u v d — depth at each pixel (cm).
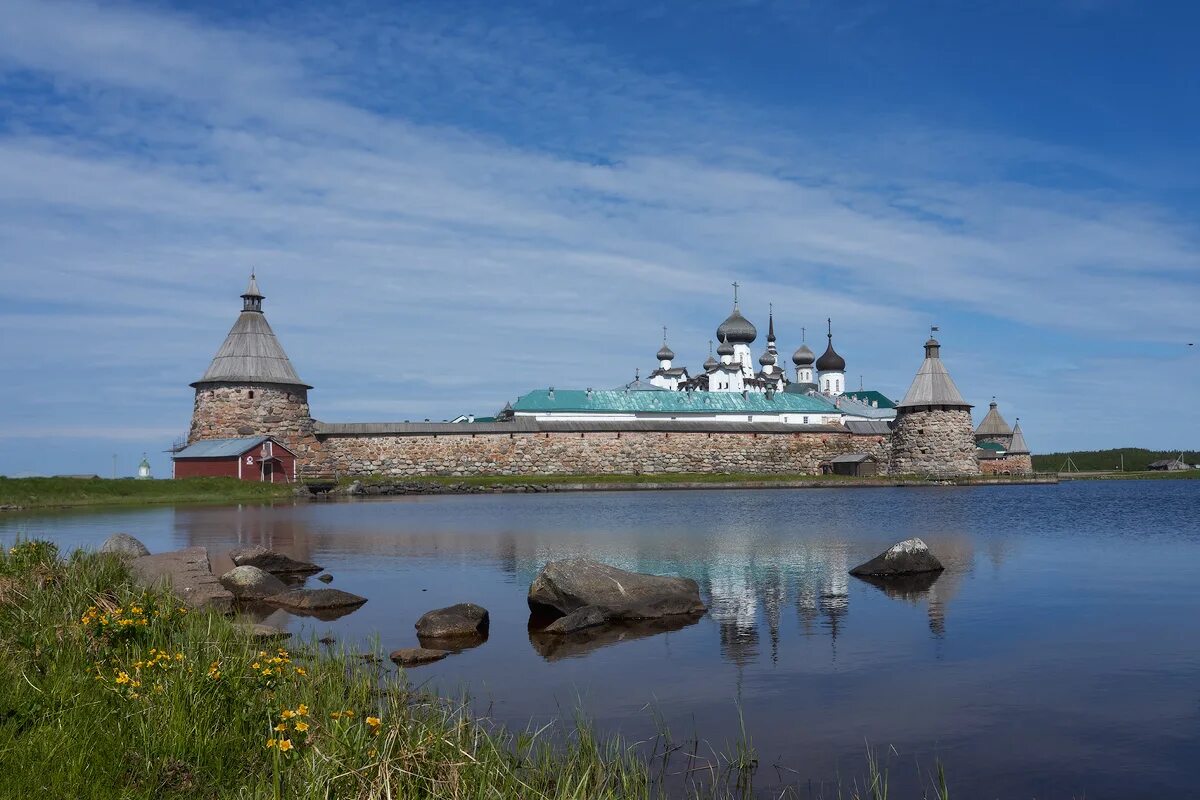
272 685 1148
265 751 958
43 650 1203
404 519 4978
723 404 12625
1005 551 3306
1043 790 1040
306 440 9575
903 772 1091
